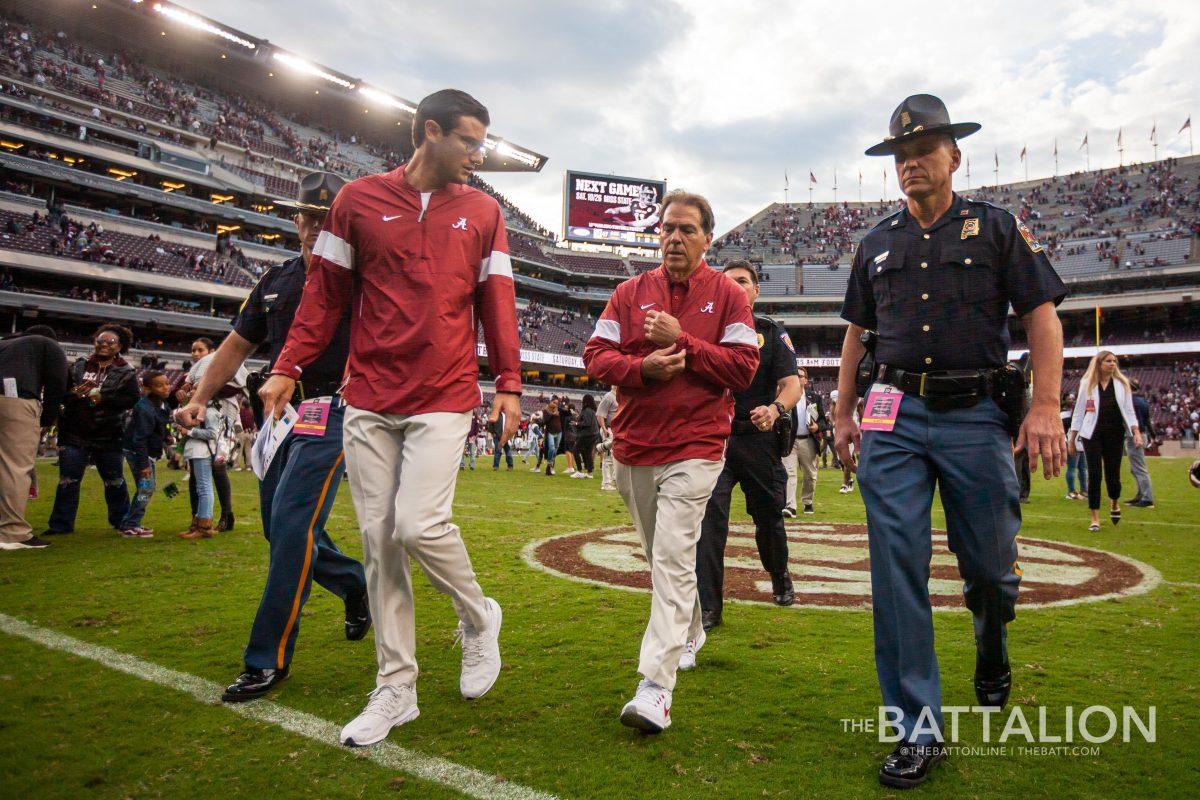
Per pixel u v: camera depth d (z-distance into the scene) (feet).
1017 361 8.32
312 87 173.78
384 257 8.65
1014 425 8.02
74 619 12.59
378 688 8.39
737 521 28.84
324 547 11.01
